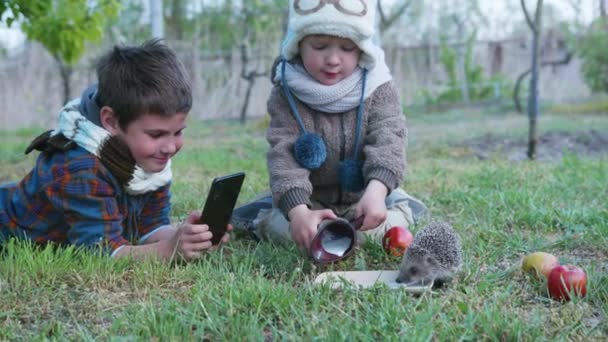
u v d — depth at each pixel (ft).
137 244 7.65
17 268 6.64
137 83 6.81
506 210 8.95
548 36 29.07
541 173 11.44
